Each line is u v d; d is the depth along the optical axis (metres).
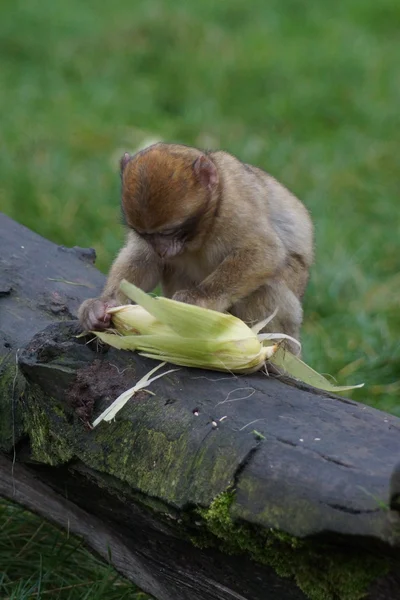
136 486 5.74
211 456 5.50
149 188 7.77
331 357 11.02
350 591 5.12
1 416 6.61
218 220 8.13
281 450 5.31
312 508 4.98
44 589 7.52
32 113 17.77
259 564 5.47
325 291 12.40
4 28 21.33
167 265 8.66
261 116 18.12
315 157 16.47
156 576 6.31
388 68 20.02
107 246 13.12
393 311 12.19
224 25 22.45
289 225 9.11
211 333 6.23
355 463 5.09
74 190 14.73
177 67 19.83
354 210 14.96
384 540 4.70
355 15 23.19
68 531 6.94
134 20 21.91
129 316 6.39
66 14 22.44
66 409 6.15
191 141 17.06
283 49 20.72
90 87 18.94
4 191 14.41
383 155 16.48
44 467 6.51
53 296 7.89
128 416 5.96
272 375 6.35
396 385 10.68
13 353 6.98
